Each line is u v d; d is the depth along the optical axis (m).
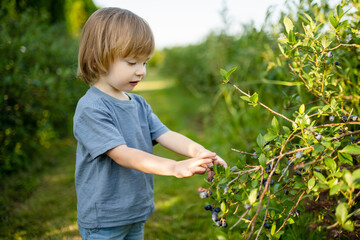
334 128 1.32
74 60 4.04
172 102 7.74
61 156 3.75
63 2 5.21
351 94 1.59
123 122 1.41
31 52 3.25
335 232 1.37
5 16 3.18
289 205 1.29
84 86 3.93
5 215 2.29
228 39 4.23
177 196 2.68
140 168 1.25
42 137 3.64
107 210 1.37
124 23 1.36
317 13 1.79
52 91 3.24
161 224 2.22
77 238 2.03
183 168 1.22
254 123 2.92
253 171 1.14
